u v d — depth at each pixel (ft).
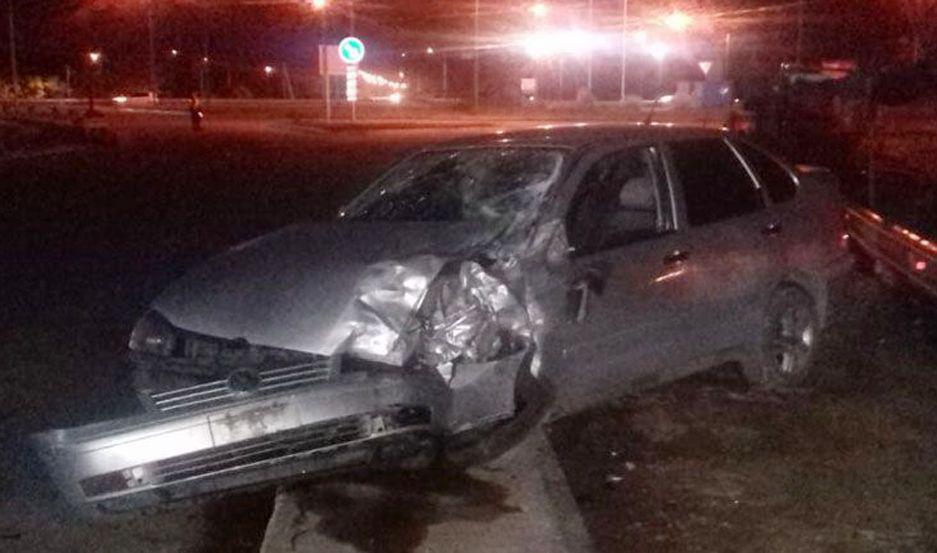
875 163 87.45
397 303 21.38
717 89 180.75
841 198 31.73
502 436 22.45
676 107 191.31
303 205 75.82
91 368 32.94
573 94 276.82
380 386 20.43
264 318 21.61
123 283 46.65
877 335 36.32
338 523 20.65
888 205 70.85
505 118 193.77
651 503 22.61
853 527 21.29
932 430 26.89
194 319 22.26
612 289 24.09
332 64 186.19
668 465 24.72
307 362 20.99
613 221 25.08
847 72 128.77
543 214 23.65
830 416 27.94
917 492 23.00
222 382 21.16
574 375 23.44
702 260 26.35
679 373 26.50
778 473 24.16
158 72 316.19
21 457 25.52
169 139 154.92
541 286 22.58
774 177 29.60
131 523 22.12
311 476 21.36
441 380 20.92
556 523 20.72
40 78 295.07
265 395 20.07
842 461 24.85
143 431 19.71
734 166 28.48
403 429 20.74
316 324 21.22
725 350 27.50
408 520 20.75
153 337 22.61
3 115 184.24
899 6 162.50
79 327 38.40
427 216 25.53
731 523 21.56
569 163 24.90
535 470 22.98
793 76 119.75
